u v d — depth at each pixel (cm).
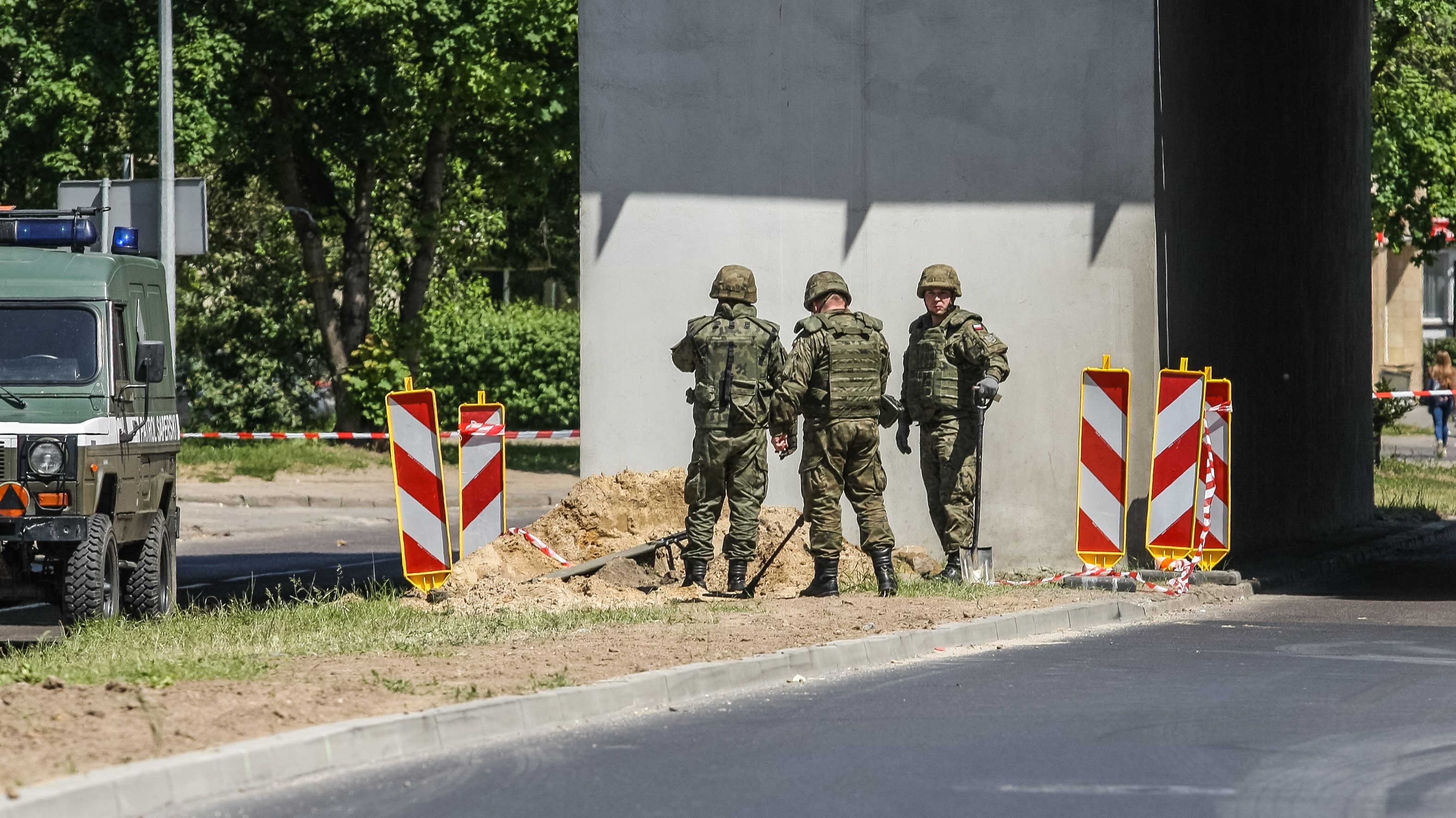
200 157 9606
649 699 2931
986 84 4925
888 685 3141
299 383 12481
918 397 4519
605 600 4016
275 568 5847
